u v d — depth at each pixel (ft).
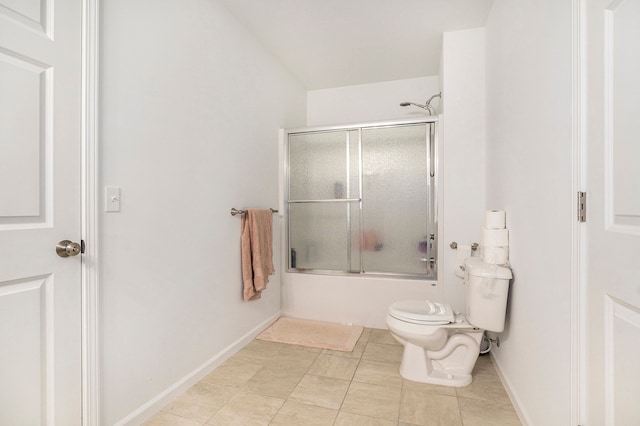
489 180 7.40
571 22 3.51
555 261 3.91
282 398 5.60
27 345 3.60
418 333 6.01
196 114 6.17
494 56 6.90
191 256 6.03
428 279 8.66
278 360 7.04
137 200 4.90
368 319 9.07
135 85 4.86
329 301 9.42
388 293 8.90
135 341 4.87
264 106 8.86
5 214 3.41
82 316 4.12
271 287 9.27
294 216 9.93
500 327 5.70
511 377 5.63
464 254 7.66
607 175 2.98
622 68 2.78
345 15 7.41
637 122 2.60
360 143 9.30
